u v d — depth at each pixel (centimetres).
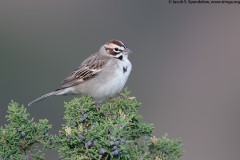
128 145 827
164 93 2011
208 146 1816
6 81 2055
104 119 845
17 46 2298
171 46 2197
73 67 2200
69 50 2258
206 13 2234
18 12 2409
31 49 2262
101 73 1102
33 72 2119
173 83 2053
